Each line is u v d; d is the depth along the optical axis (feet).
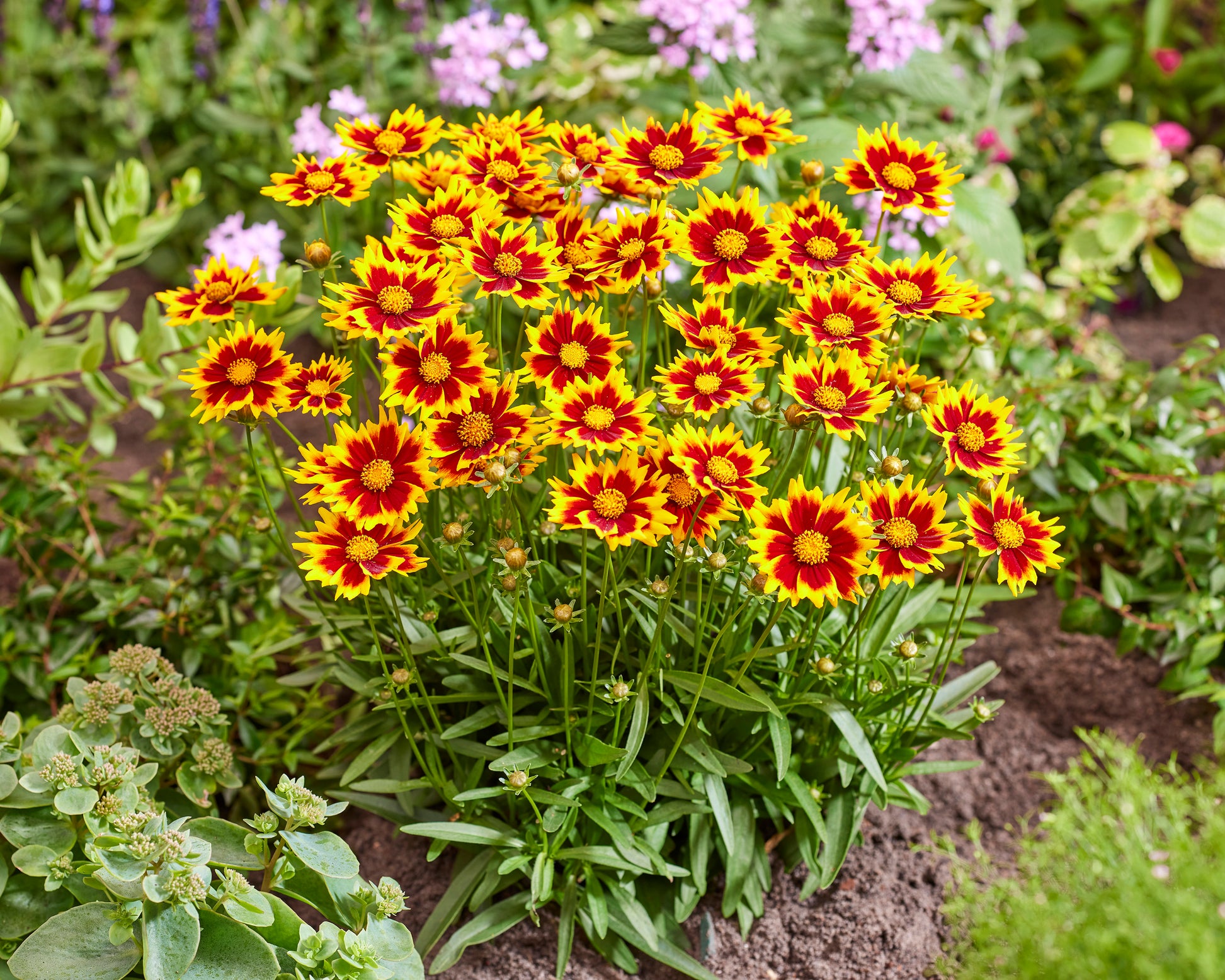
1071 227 6.08
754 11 5.20
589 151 3.62
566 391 3.37
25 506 4.32
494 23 6.17
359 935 3.47
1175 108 7.25
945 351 4.54
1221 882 3.27
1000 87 6.06
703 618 3.65
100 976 3.42
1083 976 3.29
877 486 3.40
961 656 4.31
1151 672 4.38
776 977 3.75
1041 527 3.41
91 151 6.78
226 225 4.83
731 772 3.64
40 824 3.57
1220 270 6.54
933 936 3.82
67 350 4.36
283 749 4.17
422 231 3.52
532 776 3.67
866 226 4.59
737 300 4.30
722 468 3.32
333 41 6.86
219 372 3.47
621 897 3.72
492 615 3.71
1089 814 3.57
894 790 3.85
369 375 5.32
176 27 6.99
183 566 4.32
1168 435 4.49
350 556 3.38
